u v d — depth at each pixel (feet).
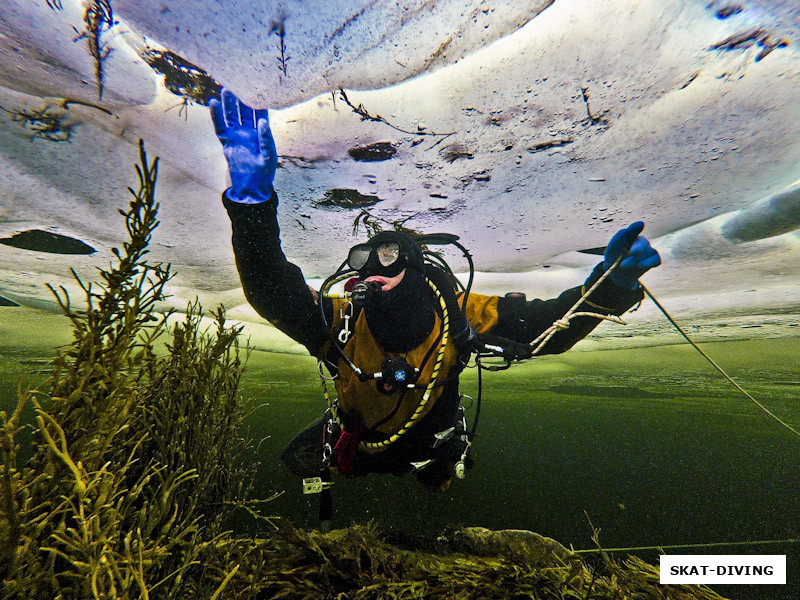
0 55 3.69
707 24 3.26
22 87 4.00
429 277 3.40
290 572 2.67
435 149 4.55
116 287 1.84
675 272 7.64
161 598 1.81
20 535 1.44
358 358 3.29
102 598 1.51
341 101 3.93
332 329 3.40
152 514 1.82
